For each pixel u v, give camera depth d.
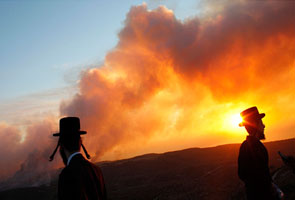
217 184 17.45
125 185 27.45
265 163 4.88
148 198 19.62
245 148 5.00
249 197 4.93
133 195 21.67
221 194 14.65
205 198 14.74
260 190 4.79
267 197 4.75
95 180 2.62
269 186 4.80
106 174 34.03
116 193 24.00
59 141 2.79
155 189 21.80
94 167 2.75
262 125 5.14
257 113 5.14
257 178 4.82
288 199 8.62
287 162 5.31
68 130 2.76
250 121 5.11
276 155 21.75
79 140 2.80
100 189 2.66
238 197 12.71
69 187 2.41
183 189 18.61
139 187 24.53
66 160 2.77
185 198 16.19
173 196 17.66
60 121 2.83
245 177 4.96
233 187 15.35
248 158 4.91
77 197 2.37
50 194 30.45
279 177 11.34
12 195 30.56
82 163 2.64
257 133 5.09
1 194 31.22
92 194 2.51
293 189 9.45
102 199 2.68
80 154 2.75
